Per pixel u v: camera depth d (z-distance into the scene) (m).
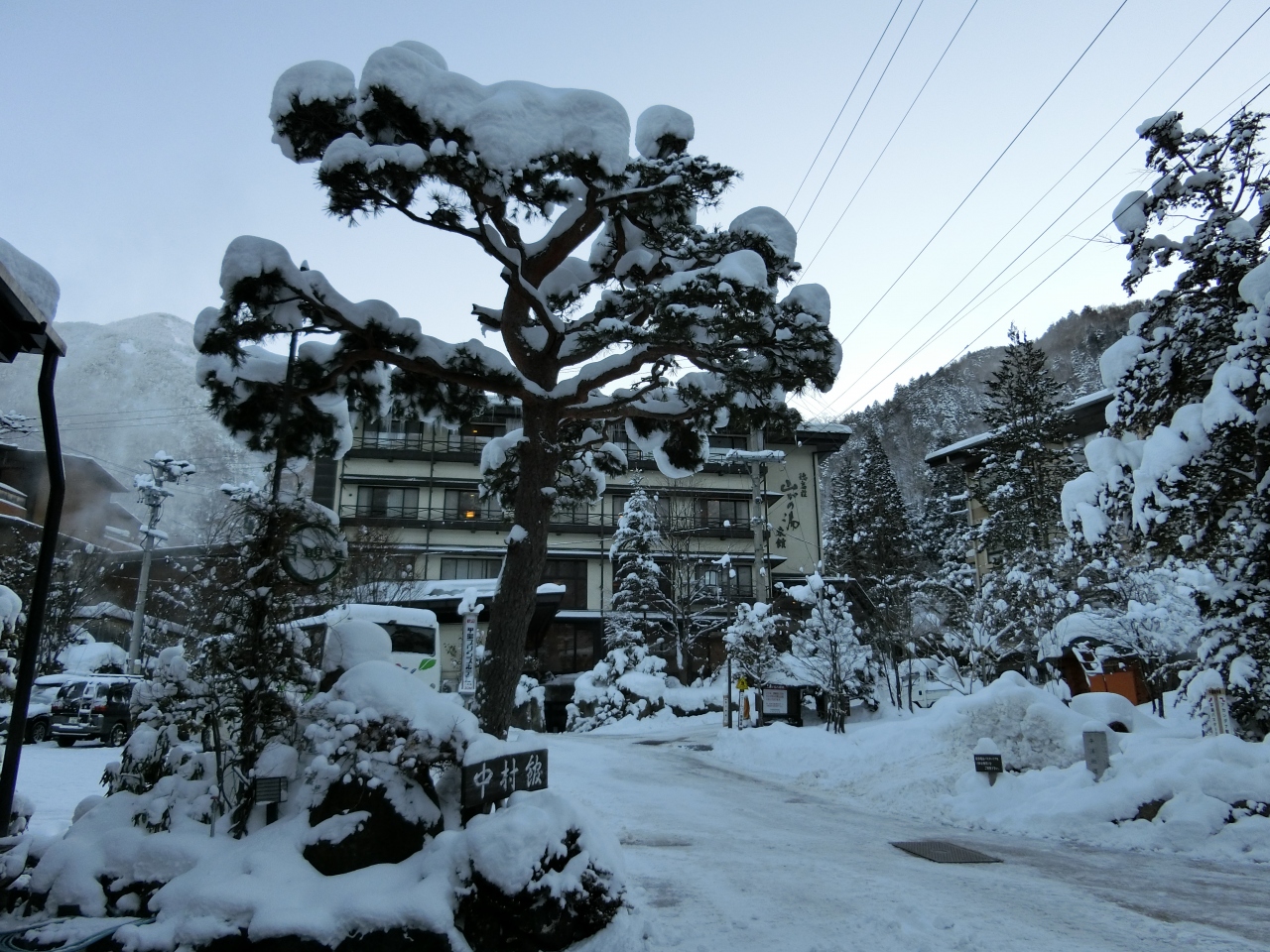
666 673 38.28
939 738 15.25
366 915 4.66
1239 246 12.37
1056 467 33.09
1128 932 5.82
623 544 37.94
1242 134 12.45
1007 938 5.63
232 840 5.50
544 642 41.16
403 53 7.51
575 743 22.92
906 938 5.57
